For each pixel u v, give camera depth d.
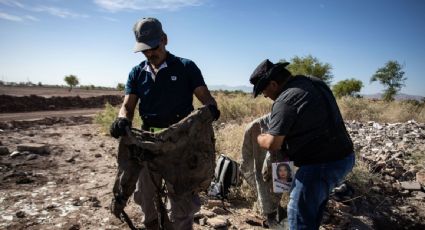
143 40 2.49
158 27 2.53
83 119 14.31
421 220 4.67
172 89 2.69
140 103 2.84
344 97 16.39
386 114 14.74
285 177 2.86
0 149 6.61
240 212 4.28
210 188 4.64
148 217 2.89
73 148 7.46
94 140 8.61
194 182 2.57
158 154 2.47
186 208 2.66
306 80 2.72
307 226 2.68
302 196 2.68
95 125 12.05
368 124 11.42
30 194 4.50
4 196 4.39
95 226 3.64
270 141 2.61
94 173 5.56
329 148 2.65
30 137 8.74
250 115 11.80
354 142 8.34
